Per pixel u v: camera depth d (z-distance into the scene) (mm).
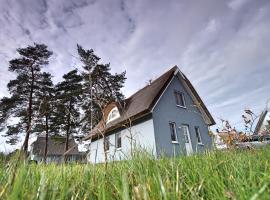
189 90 19922
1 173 1298
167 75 18375
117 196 1087
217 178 1173
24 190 985
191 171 1487
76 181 1310
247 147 3061
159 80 18859
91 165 1693
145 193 852
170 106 17453
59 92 27719
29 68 28797
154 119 15703
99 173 1528
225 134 3088
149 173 1441
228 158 2027
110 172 1516
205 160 1887
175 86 19094
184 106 18875
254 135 3357
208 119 20094
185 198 1021
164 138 15578
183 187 1211
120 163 1832
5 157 1665
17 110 25078
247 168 1551
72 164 1769
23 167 1067
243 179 1140
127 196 853
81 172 1523
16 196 786
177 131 16875
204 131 19250
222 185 1052
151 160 1751
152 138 15141
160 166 1646
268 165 1489
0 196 854
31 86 27562
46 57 29781
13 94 27484
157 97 16203
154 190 1002
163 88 16953
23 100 26281
